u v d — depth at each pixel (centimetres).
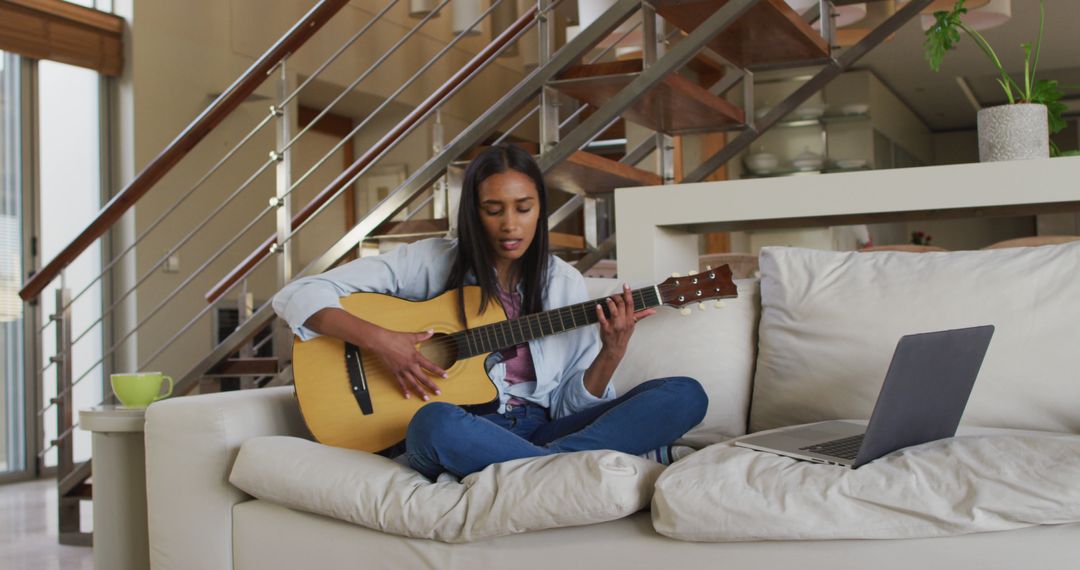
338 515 180
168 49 587
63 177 562
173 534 201
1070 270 203
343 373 208
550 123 338
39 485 525
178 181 588
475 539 169
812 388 212
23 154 545
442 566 172
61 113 561
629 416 189
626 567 160
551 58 332
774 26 351
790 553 150
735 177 801
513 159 208
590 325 212
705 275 211
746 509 150
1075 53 781
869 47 403
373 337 202
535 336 208
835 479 149
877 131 834
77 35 546
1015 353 199
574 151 328
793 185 260
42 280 400
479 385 208
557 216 429
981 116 251
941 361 162
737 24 348
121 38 570
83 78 568
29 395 550
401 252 223
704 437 217
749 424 226
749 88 416
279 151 361
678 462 165
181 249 591
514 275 217
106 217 390
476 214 210
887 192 251
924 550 143
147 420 205
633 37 507
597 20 328
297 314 208
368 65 707
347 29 689
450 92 380
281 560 190
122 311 570
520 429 211
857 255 223
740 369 224
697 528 153
